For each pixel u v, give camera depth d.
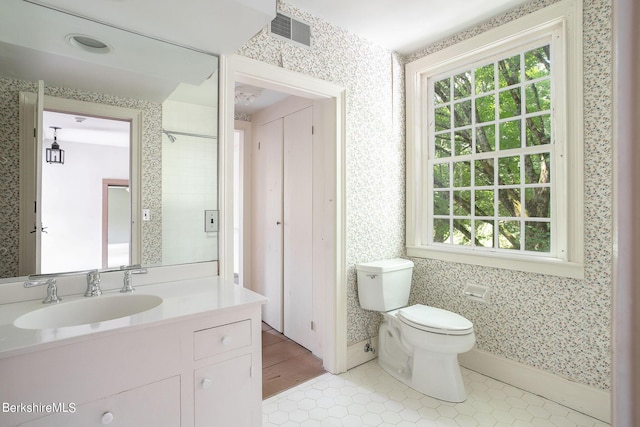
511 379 2.15
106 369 1.03
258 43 1.94
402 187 2.78
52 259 1.45
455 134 2.56
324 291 2.41
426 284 2.65
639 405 0.29
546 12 1.96
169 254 1.72
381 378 2.28
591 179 1.82
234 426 1.30
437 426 1.75
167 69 1.69
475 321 2.36
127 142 1.63
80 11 1.40
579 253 1.85
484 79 2.38
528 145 2.16
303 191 2.83
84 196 1.53
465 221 2.50
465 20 2.25
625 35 0.30
